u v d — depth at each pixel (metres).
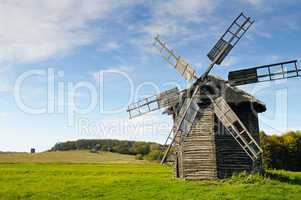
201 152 35.25
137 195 30.53
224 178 34.44
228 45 35.47
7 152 119.44
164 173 54.84
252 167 35.25
